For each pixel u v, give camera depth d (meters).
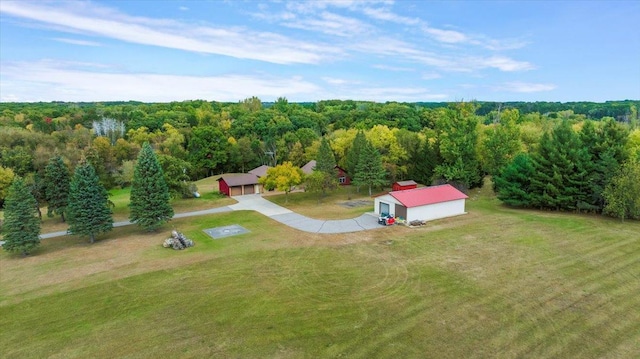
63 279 25.80
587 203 39.06
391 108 112.12
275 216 42.75
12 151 52.44
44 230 38.50
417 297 21.84
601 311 19.83
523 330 18.25
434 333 18.19
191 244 32.28
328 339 17.94
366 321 19.44
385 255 28.84
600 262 26.20
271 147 81.81
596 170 39.03
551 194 40.84
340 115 117.19
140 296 22.84
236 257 29.12
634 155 39.91
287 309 20.86
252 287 23.72
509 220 37.69
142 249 31.83
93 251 31.70
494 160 52.78
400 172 59.34
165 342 17.98
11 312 21.30
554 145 42.00
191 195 53.38
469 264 26.50
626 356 16.20
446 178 53.72
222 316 20.27
